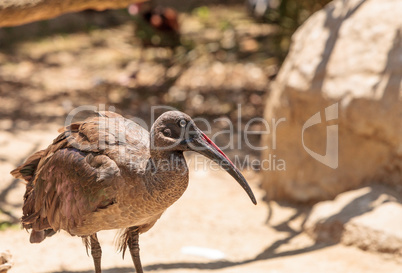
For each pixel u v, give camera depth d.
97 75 14.96
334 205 8.02
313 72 8.72
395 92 7.87
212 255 7.53
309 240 7.87
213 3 21.16
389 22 8.34
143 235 8.14
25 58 16.44
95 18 19.48
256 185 9.93
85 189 5.50
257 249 7.74
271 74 13.92
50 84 14.42
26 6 6.51
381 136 8.03
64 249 7.57
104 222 5.61
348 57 8.46
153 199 5.37
